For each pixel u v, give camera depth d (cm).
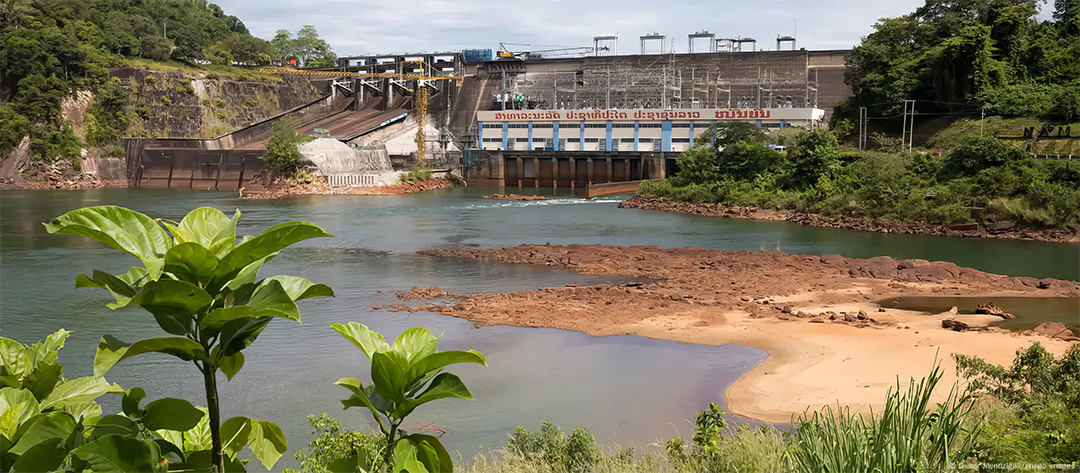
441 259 7538
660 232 9531
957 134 12638
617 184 15838
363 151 17838
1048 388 2266
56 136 17288
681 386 3409
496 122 18838
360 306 5322
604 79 19388
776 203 11362
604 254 7550
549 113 18200
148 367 3678
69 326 4638
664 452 1945
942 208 9638
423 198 15050
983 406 2173
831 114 17050
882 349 3872
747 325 4597
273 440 829
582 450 2025
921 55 14075
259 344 4141
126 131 18750
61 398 762
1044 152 11050
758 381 3444
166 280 612
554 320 4831
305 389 3391
